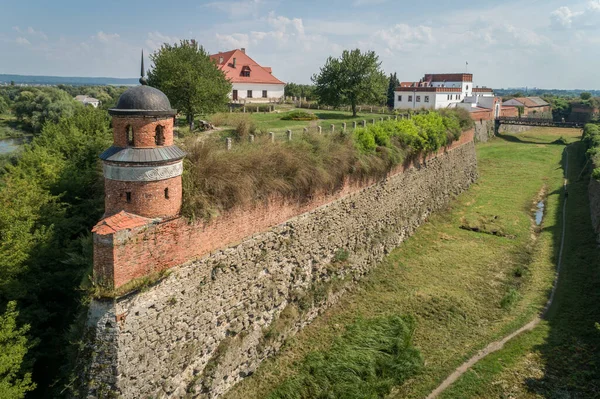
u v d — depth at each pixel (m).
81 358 11.48
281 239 17.02
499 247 26.17
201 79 29.47
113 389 11.23
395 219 26.22
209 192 13.69
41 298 15.43
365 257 22.48
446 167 34.88
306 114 39.50
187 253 13.03
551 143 66.31
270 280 16.50
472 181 41.72
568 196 35.66
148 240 11.78
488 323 18.08
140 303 11.73
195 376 13.44
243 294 15.27
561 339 16.53
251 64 64.75
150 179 11.66
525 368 15.09
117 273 11.11
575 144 63.69
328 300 19.17
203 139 16.00
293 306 17.53
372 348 16.06
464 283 21.55
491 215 31.95
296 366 15.55
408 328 17.31
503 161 51.91
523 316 18.33
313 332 17.55
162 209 12.08
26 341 12.03
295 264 17.92
